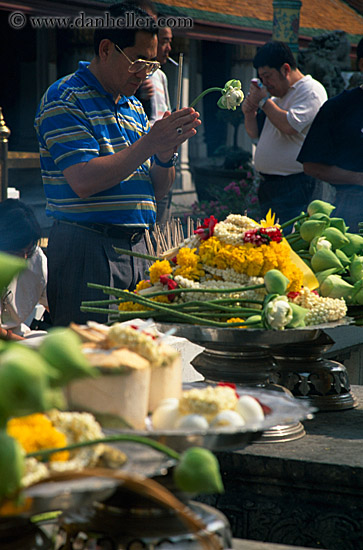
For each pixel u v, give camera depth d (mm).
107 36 3354
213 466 1117
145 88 4816
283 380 2688
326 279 2559
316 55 9031
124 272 3512
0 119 5824
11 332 3562
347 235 2801
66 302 3488
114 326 1591
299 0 8609
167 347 1656
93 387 1474
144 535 1444
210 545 1351
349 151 4930
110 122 3480
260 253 2369
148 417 1585
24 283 3727
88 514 1502
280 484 2213
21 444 1214
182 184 14773
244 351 2393
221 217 9523
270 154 6176
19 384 895
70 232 3477
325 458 2166
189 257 2439
